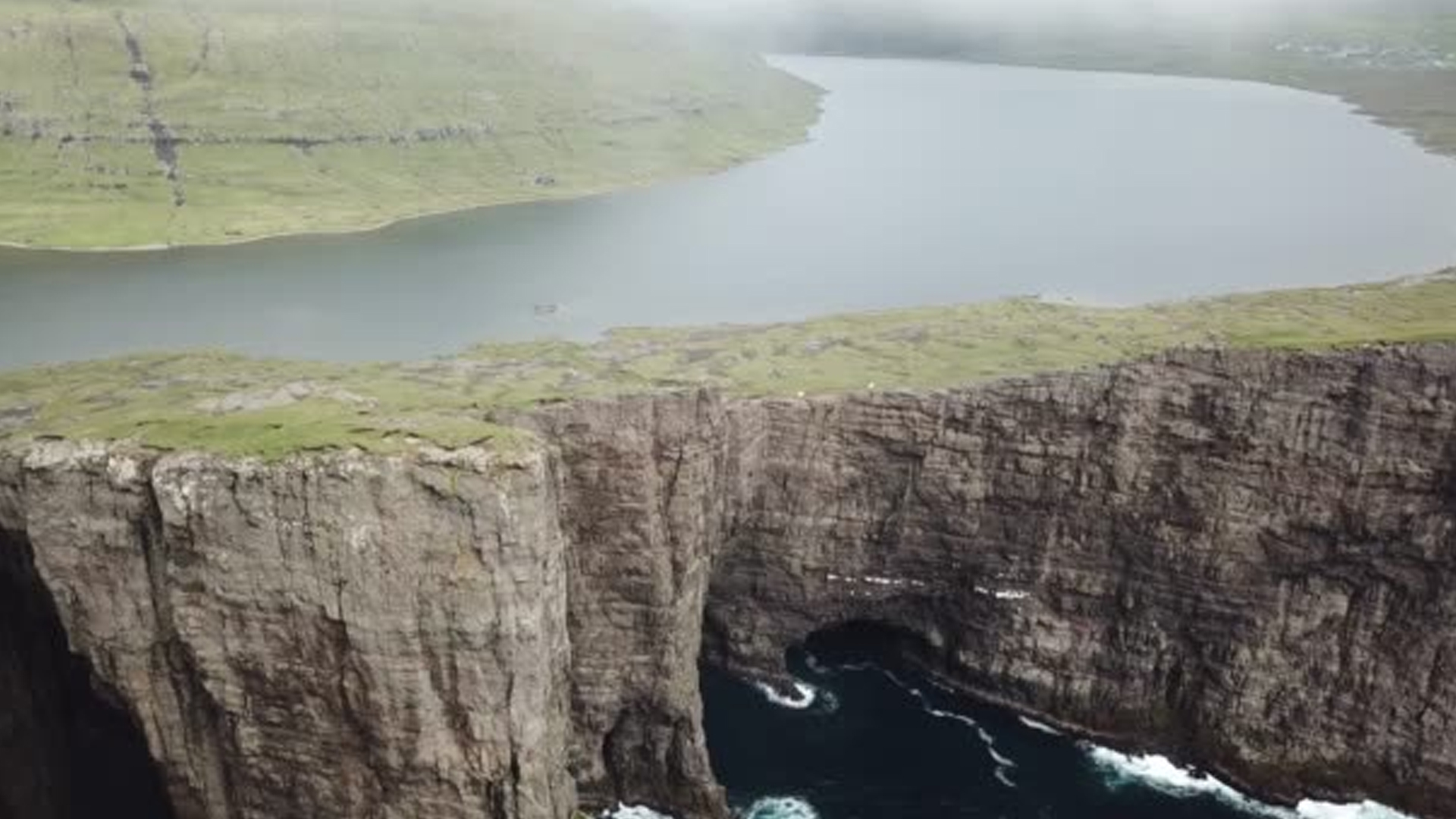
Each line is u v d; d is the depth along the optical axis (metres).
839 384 160.12
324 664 110.19
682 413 137.50
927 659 162.25
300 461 107.88
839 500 156.12
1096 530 150.12
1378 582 140.12
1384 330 155.38
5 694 121.31
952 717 152.62
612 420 134.62
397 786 112.06
